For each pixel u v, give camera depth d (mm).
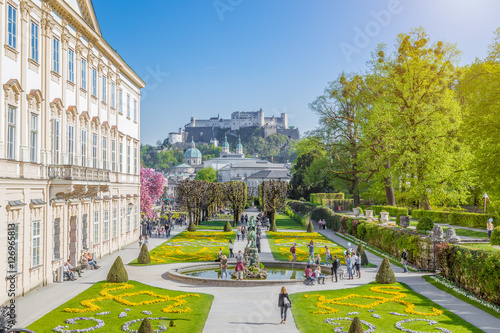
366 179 86250
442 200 66438
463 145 61406
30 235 30141
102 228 47625
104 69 48906
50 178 32781
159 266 42562
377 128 67625
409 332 22297
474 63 39375
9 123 27781
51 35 33688
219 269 42219
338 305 27781
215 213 123438
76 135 39000
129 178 60219
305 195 132750
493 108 36781
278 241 63875
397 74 67750
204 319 24344
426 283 34594
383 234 52000
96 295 29391
